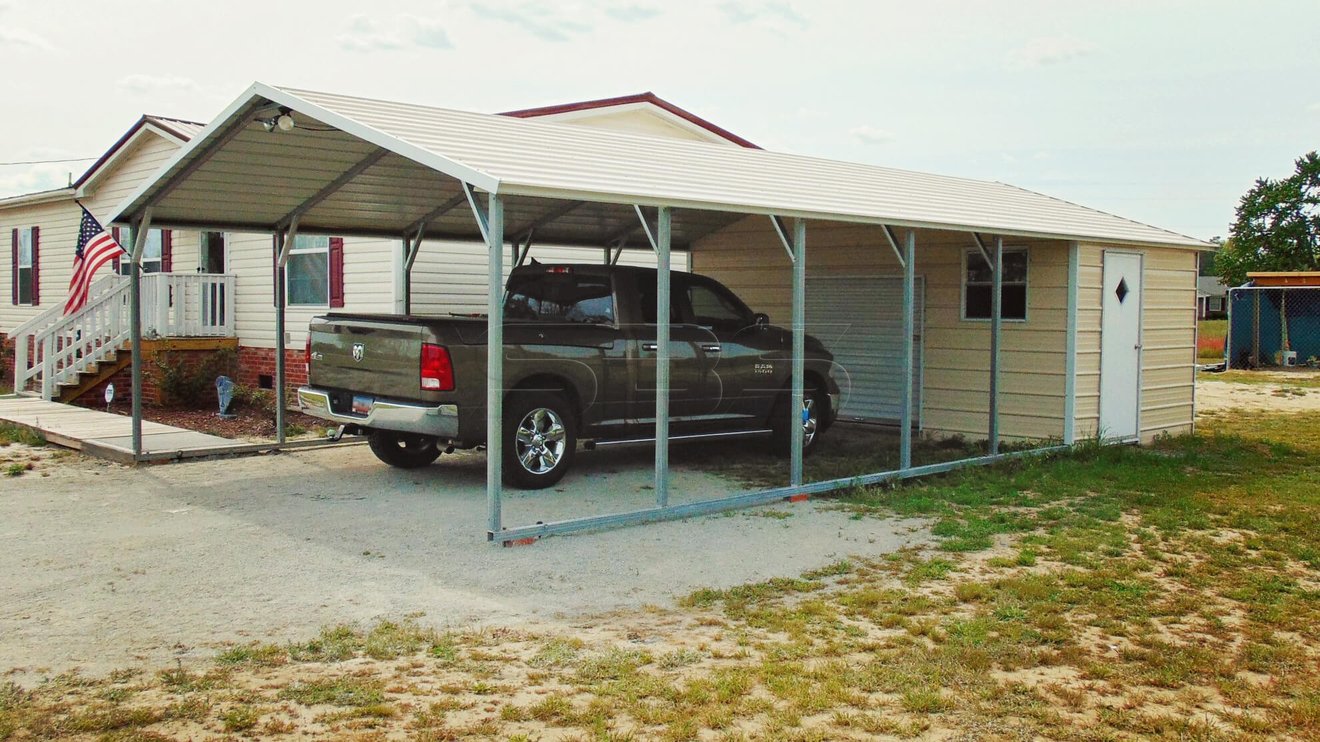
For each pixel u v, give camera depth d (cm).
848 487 945
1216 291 6394
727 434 1066
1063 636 541
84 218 1584
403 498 898
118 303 1667
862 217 929
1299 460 1156
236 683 461
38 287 2238
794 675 477
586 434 979
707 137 1838
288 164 938
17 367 1656
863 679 473
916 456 1133
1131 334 1284
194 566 667
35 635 528
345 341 958
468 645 519
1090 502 891
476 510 849
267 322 1670
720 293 1098
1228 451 1218
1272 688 477
